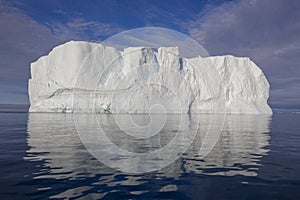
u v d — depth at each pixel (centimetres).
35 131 1775
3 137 1455
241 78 5522
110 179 631
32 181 607
